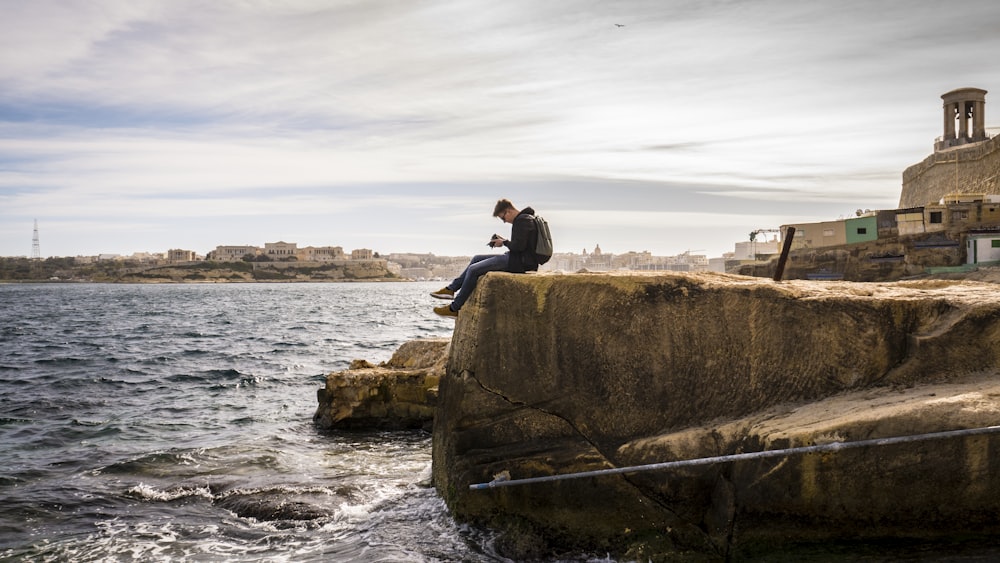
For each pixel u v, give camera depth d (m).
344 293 170.25
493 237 9.58
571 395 8.27
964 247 46.31
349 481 11.44
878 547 6.84
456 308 9.48
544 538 8.05
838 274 50.22
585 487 7.87
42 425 16.41
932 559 6.59
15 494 11.05
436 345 17.22
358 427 15.80
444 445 9.23
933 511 6.73
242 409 18.53
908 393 7.46
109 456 13.45
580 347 8.29
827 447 6.71
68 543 9.12
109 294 156.00
